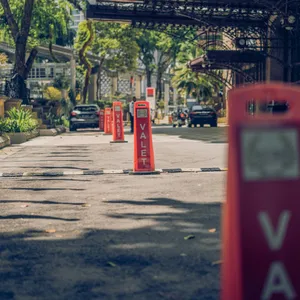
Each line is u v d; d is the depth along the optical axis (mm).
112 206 9219
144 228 7492
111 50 81062
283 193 3012
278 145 3012
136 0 35281
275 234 3020
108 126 38781
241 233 2996
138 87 107250
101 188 11312
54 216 8422
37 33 53781
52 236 7078
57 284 5129
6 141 25078
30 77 74188
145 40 93688
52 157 18688
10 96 39562
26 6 41719
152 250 6305
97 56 83812
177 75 79625
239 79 46844
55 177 13266
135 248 6398
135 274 5398
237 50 37375
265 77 37719
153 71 99688
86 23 70812
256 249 3010
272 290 3027
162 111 98000
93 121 46719
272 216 3012
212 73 47281
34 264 5809
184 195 10242
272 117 3061
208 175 13109
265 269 3023
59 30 54969
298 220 3025
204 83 77000
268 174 3008
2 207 9289
